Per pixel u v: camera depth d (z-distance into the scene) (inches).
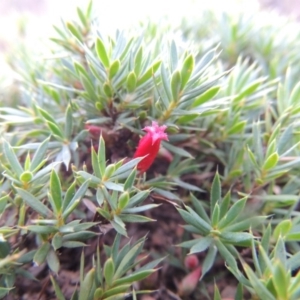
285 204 5.2
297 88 5.9
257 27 8.3
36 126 6.2
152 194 5.3
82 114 5.6
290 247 5.1
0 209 4.4
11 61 8.2
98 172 4.4
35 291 5.0
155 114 5.3
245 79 6.3
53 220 4.2
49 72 7.3
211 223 4.6
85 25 6.2
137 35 5.8
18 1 16.5
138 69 5.1
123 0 9.7
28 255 4.5
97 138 5.4
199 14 9.1
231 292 5.0
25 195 4.3
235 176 5.5
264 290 3.8
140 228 5.5
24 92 6.7
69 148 5.3
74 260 5.2
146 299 5.0
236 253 4.7
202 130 5.5
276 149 5.1
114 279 4.3
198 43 8.0
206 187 5.7
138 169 4.8
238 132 5.8
